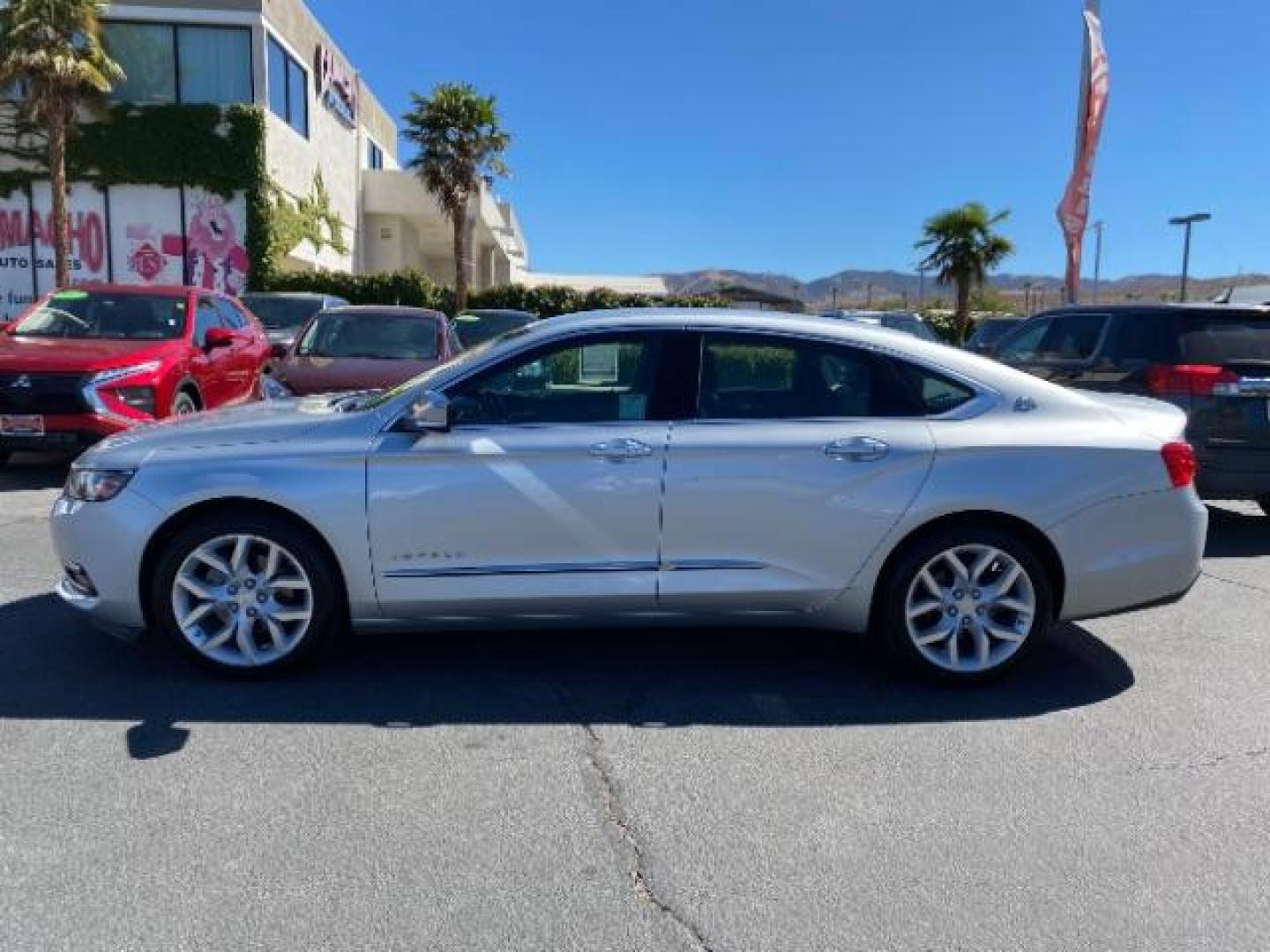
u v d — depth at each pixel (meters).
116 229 23.86
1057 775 3.58
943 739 3.88
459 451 4.14
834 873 2.95
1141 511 4.33
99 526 4.15
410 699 4.18
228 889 2.81
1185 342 7.19
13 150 23.28
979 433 4.30
